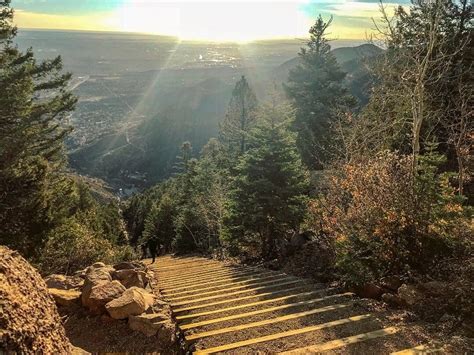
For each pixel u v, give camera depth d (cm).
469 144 1384
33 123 1631
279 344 466
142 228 5584
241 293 733
